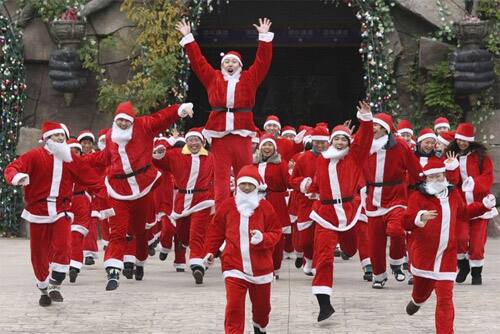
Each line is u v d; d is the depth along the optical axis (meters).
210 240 10.83
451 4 23.61
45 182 13.19
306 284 15.47
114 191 14.58
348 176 12.90
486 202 11.41
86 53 23.61
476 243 15.30
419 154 15.79
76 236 15.65
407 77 23.70
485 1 23.42
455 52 23.00
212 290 14.76
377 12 23.47
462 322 12.24
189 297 14.07
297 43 28.55
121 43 23.70
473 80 22.88
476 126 23.44
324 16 28.39
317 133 15.59
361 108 12.86
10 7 23.86
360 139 12.91
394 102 23.70
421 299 11.77
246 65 30.03
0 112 23.80
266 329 11.87
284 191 16.27
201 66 14.48
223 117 14.34
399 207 14.48
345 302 13.68
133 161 14.52
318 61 30.75
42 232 13.21
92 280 15.91
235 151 14.43
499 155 23.31
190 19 23.75
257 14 28.36
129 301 13.76
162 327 12.03
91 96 24.08
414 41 23.75
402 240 15.13
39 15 23.92
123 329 11.94
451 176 15.09
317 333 11.66
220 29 28.47
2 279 16.20
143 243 15.74
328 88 30.86
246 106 14.40
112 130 14.59
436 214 11.09
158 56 23.39
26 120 24.17
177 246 17.08
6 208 23.69
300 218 16.06
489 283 15.57
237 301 10.55
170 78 23.50
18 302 13.75
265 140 16.39
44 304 13.38
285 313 12.88
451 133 16.62
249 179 10.62
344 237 13.57
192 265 15.48
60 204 13.34
